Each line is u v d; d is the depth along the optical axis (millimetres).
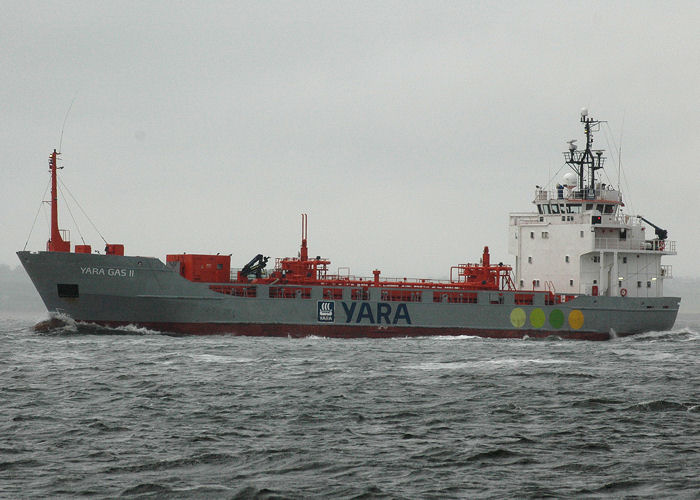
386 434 101938
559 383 142500
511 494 78812
